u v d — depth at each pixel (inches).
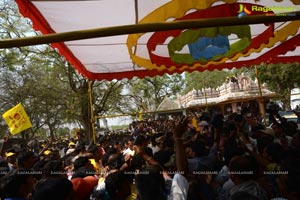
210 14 224.8
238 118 353.4
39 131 2097.7
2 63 868.0
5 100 1300.4
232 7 219.1
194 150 211.0
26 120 365.7
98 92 1006.4
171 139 280.8
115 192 159.8
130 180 179.8
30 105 1359.5
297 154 196.9
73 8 232.1
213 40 264.8
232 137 277.6
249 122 431.2
